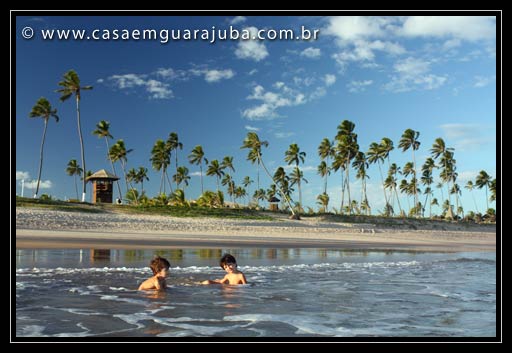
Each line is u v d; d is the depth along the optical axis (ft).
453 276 38.83
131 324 17.57
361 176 332.60
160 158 312.71
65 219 119.96
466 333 17.03
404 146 332.60
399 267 46.93
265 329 17.22
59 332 16.11
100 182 211.20
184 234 110.93
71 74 216.33
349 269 43.60
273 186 437.58
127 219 136.05
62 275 32.71
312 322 18.69
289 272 39.83
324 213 238.07
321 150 321.32
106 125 252.21
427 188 416.46
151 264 27.91
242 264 46.68
